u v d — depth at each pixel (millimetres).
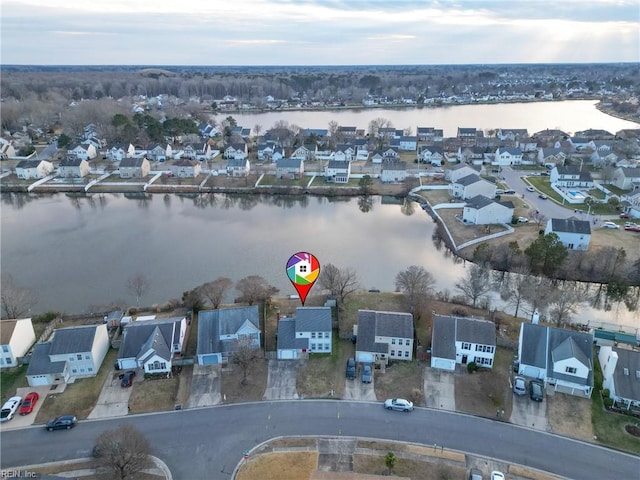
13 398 57500
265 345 67375
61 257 100750
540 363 60156
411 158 179875
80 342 61562
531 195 133625
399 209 133250
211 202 141875
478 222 112688
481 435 52438
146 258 99625
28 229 118000
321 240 109375
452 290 85750
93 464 48906
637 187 126750
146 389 59750
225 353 64000
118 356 62969
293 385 60250
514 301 80375
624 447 50781
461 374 61781
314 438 52188
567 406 56219
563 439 51844
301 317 65750
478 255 94875
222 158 185125
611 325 74375
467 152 171375
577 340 60625
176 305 78000
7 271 93938
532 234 105000
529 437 52094
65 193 149500
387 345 63750
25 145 198750
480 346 61875
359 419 54781
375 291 82625
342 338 69250
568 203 126312
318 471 43719
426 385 60000
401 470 47906
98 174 161125
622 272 88188
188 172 157500
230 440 52125
